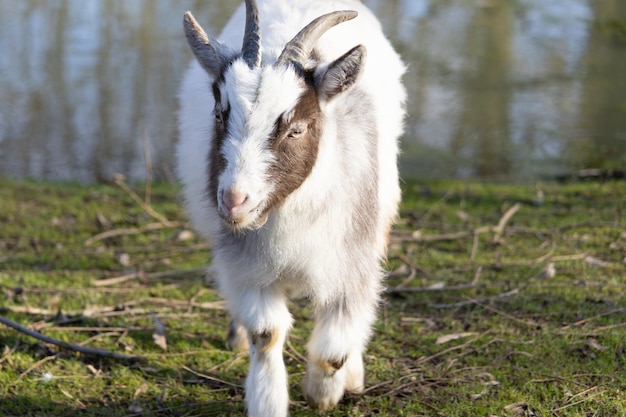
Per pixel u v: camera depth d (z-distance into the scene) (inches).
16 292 241.3
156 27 591.2
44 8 623.8
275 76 152.7
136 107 489.7
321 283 169.6
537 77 535.5
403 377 197.8
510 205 335.6
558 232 298.2
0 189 350.9
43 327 219.0
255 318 169.6
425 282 256.8
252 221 152.9
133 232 303.0
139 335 219.6
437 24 615.2
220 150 153.3
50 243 291.1
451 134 462.0
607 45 583.2
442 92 511.8
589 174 390.0
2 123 469.7
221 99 154.3
